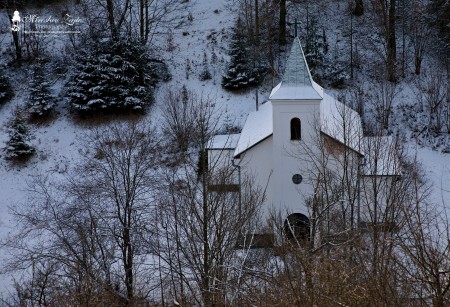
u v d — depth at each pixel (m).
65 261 33.94
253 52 61.34
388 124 54.97
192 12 71.25
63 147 54.69
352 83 60.06
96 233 33.41
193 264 28.86
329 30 66.94
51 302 29.84
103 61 57.50
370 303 17.70
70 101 57.19
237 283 26.45
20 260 34.47
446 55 61.19
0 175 52.16
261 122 46.56
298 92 40.41
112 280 34.88
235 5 71.56
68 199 45.28
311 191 40.81
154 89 60.16
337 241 30.50
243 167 40.19
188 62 63.34
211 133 45.03
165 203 35.66
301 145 40.78
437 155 52.00
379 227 29.84
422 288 17.31
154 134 51.00
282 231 28.66
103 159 47.12
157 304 32.09
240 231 29.14
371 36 64.94
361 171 38.88
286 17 68.00
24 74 62.50
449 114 54.44
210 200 28.73
